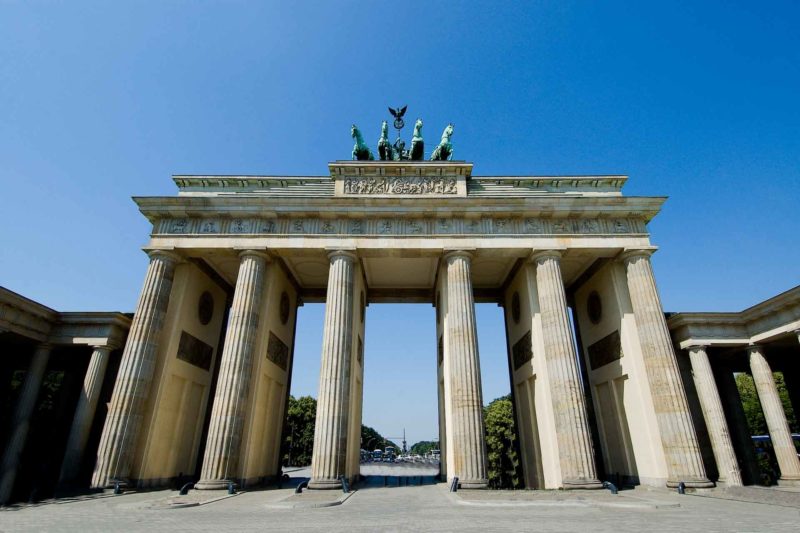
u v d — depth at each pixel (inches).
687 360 1768.0
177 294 1706.4
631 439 1611.7
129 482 1400.1
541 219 1722.4
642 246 1667.1
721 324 1729.8
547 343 1567.4
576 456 1371.8
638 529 684.1
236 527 717.3
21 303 1572.3
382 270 2066.9
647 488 1450.5
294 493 1259.2
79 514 907.4
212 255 1739.7
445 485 1561.3
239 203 1685.5
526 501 1089.4
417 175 1798.7
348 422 1465.3
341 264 1628.9
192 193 1806.1
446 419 1631.4
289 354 2050.9
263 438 1690.5
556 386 1496.1
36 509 1000.9
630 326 1658.5
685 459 1386.6
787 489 1325.0
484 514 880.3
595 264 1900.8
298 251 1686.8
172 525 743.7
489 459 4092.0
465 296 1592.0
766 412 1624.0
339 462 1363.2
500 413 4180.6
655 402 1496.1
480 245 1672.0
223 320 2108.8
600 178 1833.2
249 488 1470.2
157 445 1533.0
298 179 1818.4
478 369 1493.6
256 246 1657.2
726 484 1472.7
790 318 1540.4
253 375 1593.3
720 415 1571.1
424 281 2212.1
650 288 1611.7
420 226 1705.2
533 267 1771.7
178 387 1702.8
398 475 2564.0
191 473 1752.0
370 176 1793.8
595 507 1001.5
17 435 1553.9
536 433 1720.0
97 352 1684.3
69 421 1903.3
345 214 1691.7
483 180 1835.6
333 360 1480.1
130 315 1812.3
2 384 1980.8
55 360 2015.3
